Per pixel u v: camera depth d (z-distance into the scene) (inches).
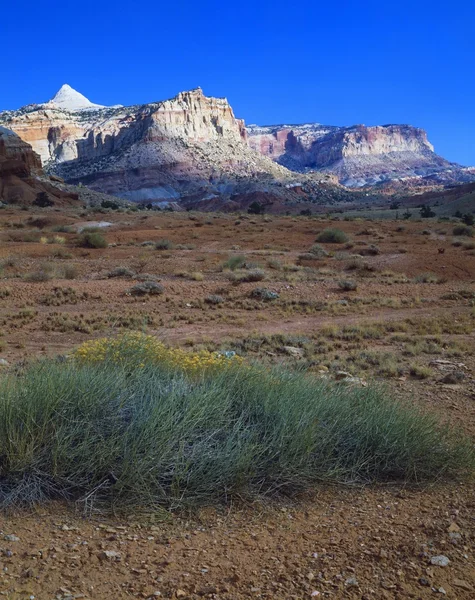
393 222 2023.9
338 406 218.2
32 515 149.9
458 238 1519.4
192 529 152.2
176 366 270.8
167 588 123.5
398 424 208.4
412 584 129.0
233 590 124.3
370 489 187.3
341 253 1226.0
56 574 125.0
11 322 590.9
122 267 967.0
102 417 183.9
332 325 620.4
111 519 152.6
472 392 344.8
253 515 162.6
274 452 182.4
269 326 626.2
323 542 148.3
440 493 185.9
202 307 730.8
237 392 221.1
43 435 167.8
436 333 590.6
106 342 302.0
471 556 142.3
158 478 166.7
